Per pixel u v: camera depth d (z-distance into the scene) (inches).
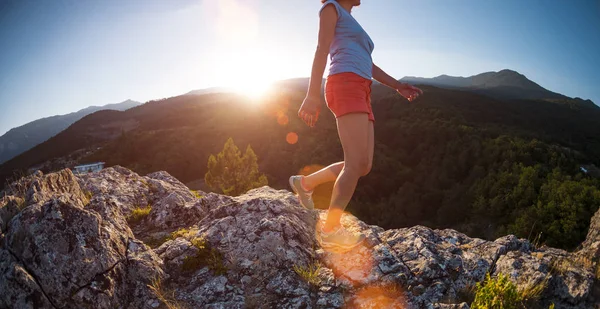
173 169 3284.9
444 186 2411.4
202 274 104.7
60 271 85.3
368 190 2390.5
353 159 87.6
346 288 99.6
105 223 104.9
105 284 88.7
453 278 106.4
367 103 89.7
